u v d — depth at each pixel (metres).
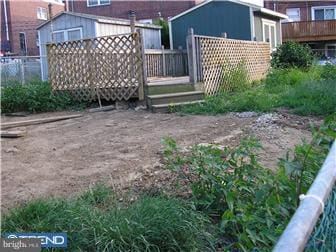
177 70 16.78
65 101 10.73
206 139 6.50
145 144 6.36
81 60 10.67
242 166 3.55
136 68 9.91
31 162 5.65
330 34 25.95
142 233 2.96
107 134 7.25
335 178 1.79
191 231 3.08
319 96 8.89
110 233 2.93
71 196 4.01
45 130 7.97
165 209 3.17
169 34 20.77
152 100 9.47
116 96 10.23
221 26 19.44
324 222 1.77
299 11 28.95
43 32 19.77
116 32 18.70
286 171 3.07
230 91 11.32
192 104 9.30
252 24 18.94
